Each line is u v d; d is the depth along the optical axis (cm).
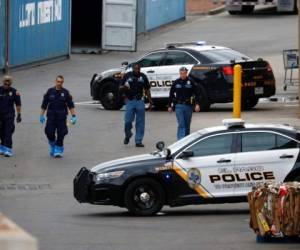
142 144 6003
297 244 3200
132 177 3994
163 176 3984
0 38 9269
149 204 4012
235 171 3956
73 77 9638
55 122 5684
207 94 7156
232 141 3988
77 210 4256
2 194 4703
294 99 7994
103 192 4003
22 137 6381
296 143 3981
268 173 3947
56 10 10619
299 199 3191
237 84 5431
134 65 5916
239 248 3127
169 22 14338
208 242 3272
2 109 5722
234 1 15112
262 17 14800
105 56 11200
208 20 14850
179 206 4188
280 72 9525
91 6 12044
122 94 5953
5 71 9462
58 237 3419
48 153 5859
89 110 7606
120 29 11244
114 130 6612
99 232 3553
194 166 3966
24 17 9769
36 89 8762
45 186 4950
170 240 3328
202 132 4050
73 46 11681
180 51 7288
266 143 3981
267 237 3244
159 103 7581
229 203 4288
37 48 10175
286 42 11762
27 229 3628
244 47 11456
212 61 7162
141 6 12688
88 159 5647
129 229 3631
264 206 3222
